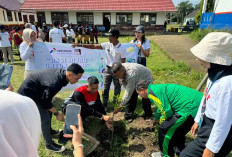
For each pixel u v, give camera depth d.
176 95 2.31
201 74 5.75
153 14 19.53
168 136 2.35
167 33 20.92
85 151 2.85
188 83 5.30
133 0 20.05
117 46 3.54
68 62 4.33
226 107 1.34
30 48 3.58
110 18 19.98
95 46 3.91
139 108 4.08
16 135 0.68
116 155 2.74
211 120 1.56
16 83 5.53
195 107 2.21
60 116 2.61
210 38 1.41
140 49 4.11
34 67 3.77
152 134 3.08
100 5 19.86
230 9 10.55
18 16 24.05
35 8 19.72
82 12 20.08
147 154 2.75
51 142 2.79
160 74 6.23
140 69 3.05
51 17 20.41
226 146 1.54
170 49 10.05
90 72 4.58
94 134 3.27
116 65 2.85
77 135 1.47
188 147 1.81
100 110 3.46
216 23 11.96
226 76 1.37
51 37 6.34
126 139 3.11
